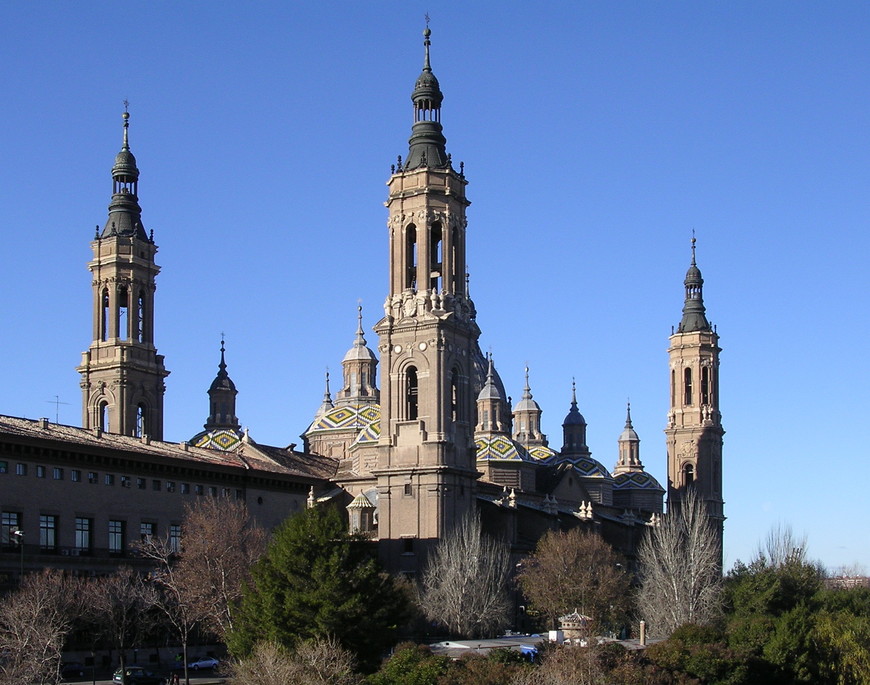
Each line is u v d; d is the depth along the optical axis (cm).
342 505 17138
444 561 14562
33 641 9831
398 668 9281
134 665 12744
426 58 16762
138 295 18475
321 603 9625
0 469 12412
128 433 17950
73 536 13175
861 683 11244
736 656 10656
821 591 15112
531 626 16550
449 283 16275
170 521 14488
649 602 15075
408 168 16400
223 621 11994
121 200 18688
